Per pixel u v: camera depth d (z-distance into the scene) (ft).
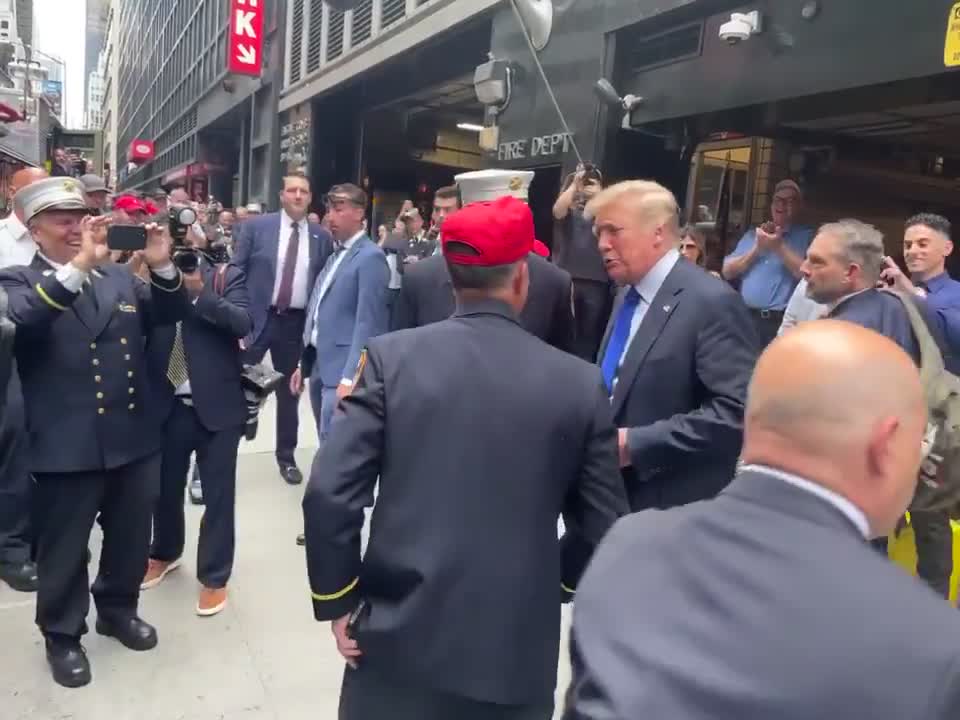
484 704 5.42
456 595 5.30
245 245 16.25
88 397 9.20
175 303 9.82
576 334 15.06
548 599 5.52
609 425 5.80
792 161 22.48
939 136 21.81
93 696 9.34
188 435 11.39
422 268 10.86
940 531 10.11
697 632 3.05
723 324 7.68
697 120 20.33
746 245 16.83
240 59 58.85
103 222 8.75
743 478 3.47
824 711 2.72
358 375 5.81
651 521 3.63
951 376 8.84
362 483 5.54
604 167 21.95
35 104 66.90
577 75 23.03
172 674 9.87
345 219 13.73
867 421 3.22
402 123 50.52
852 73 15.11
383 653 5.39
